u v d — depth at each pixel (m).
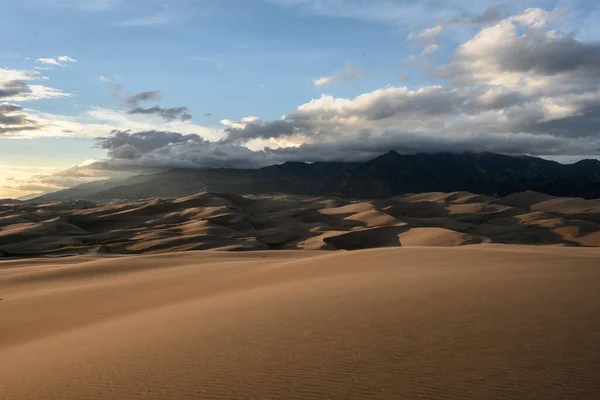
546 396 7.96
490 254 32.31
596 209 189.38
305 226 142.25
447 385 8.55
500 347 10.45
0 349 18.00
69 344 16.16
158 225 137.88
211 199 191.25
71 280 40.31
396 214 167.50
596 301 14.45
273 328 14.15
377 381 8.96
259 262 43.62
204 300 24.16
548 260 27.22
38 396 10.21
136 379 10.49
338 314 15.20
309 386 8.99
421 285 19.64
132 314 22.83
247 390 9.08
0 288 36.94
